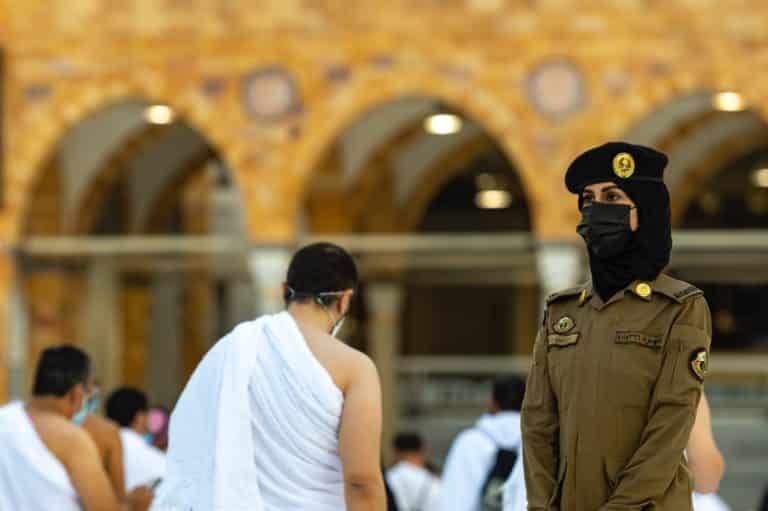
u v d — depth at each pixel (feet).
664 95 123.24
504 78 125.70
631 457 29.60
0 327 132.67
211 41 129.70
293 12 128.77
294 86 128.77
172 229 179.83
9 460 44.39
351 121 128.57
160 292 177.58
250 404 33.86
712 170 143.13
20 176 131.75
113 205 162.40
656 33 123.44
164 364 177.58
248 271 167.02
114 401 60.18
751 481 135.03
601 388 29.76
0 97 131.95
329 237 135.44
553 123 124.77
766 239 123.85
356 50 127.95
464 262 151.23
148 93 130.41
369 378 33.94
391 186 156.46
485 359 189.88
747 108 129.70
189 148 158.61
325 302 35.24
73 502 44.60
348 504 33.42
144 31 130.62
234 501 33.37
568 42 124.67
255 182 129.29
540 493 30.45
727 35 122.72
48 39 131.44
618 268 30.19
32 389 45.78
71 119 130.93
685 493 29.76
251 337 34.27
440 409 155.02
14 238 132.57
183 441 34.81
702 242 125.08
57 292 142.61
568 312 30.91
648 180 30.09
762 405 141.59
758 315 198.39
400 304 158.81
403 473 72.49
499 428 53.88
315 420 33.58
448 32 126.52
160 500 34.91
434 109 140.36
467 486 53.57
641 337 29.71
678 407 29.25
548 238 124.47
